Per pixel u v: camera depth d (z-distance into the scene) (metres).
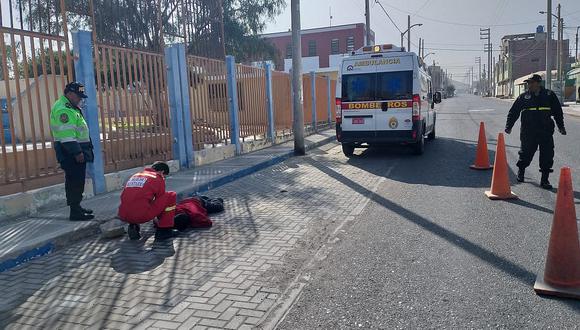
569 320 3.54
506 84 82.81
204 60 11.54
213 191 8.91
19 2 6.90
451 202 7.23
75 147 6.20
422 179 9.25
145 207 5.73
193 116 11.14
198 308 3.93
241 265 4.89
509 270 4.50
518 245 5.16
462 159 11.62
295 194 8.33
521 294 4.00
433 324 3.54
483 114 31.06
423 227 5.98
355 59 12.24
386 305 3.88
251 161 11.74
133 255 5.37
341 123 12.47
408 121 11.86
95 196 8.03
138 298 4.18
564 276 3.98
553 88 38.44
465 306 3.81
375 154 13.33
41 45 7.04
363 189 8.52
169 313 3.86
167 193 5.94
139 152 9.34
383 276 4.47
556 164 10.05
